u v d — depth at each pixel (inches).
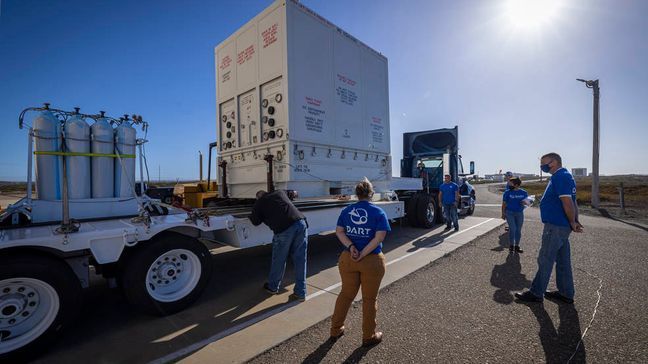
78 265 125.5
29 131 128.6
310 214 211.5
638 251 245.1
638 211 520.4
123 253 137.2
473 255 236.2
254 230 173.8
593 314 134.4
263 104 213.5
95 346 113.4
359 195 117.7
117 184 149.9
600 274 187.8
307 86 208.7
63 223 117.6
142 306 129.4
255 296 158.7
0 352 101.5
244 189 233.5
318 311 139.9
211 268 150.6
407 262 216.5
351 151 250.2
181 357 104.8
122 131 149.6
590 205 614.2
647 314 134.3
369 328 109.4
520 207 245.6
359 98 259.4
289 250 158.1
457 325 125.6
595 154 579.2
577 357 102.9
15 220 127.6
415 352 106.5
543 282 145.5
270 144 208.2
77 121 137.9
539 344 111.1
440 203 352.5
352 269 111.1
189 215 148.7
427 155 456.1
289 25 196.7
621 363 99.7
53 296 110.6
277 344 111.7
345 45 246.1
